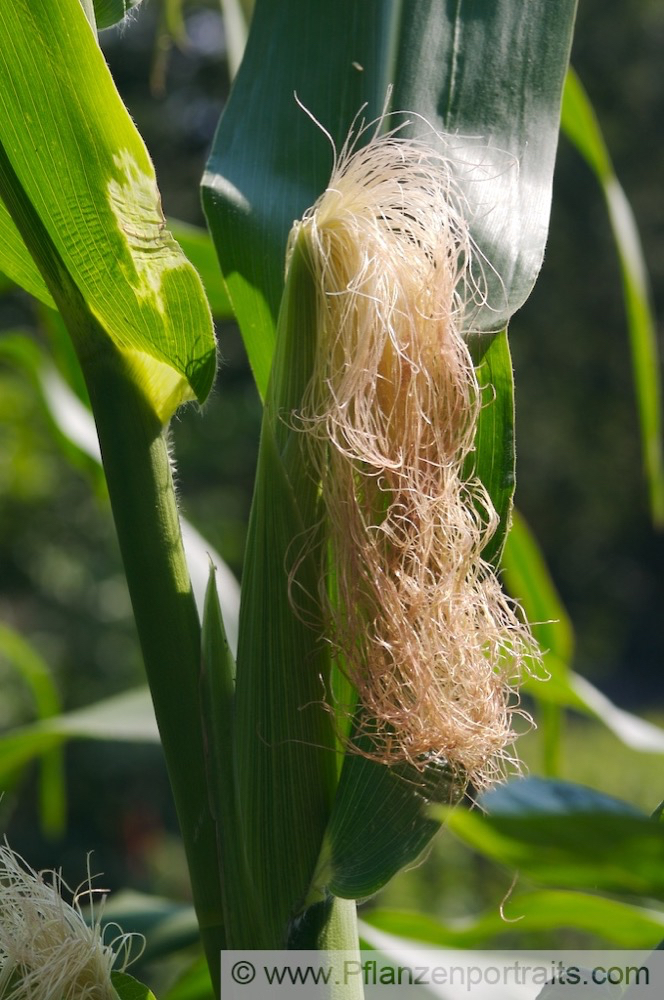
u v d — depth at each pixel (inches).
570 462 311.7
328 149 25.4
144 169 23.0
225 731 23.3
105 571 168.9
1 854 24.8
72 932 24.2
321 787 23.0
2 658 136.3
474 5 25.9
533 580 35.5
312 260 22.2
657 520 34.2
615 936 32.6
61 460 158.4
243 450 225.8
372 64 25.7
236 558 189.0
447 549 22.6
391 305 22.2
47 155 22.9
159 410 23.7
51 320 36.6
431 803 22.6
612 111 310.3
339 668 22.5
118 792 168.7
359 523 22.3
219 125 25.7
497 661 23.0
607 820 17.3
